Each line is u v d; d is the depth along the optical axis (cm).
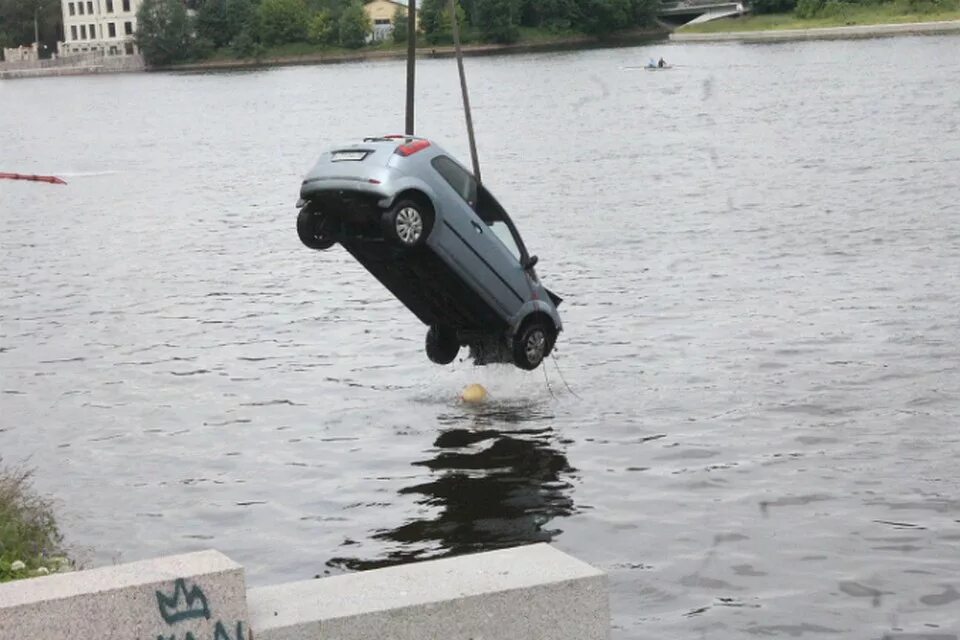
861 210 3762
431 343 2047
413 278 1855
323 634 804
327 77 15450
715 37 16338
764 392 1973
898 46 13112
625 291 2812
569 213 4138
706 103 8619
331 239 1816
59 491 1664
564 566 859
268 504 1595
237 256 3575
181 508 1591
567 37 17312
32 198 5434
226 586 789
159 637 777
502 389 2045
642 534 1448
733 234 3503
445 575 852
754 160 5316
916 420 1805
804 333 2327
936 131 5975
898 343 2217
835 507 1504
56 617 758
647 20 17525
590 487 1603
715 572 1340
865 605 1258
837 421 1817
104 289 3159
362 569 1390
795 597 1278
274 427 1917
